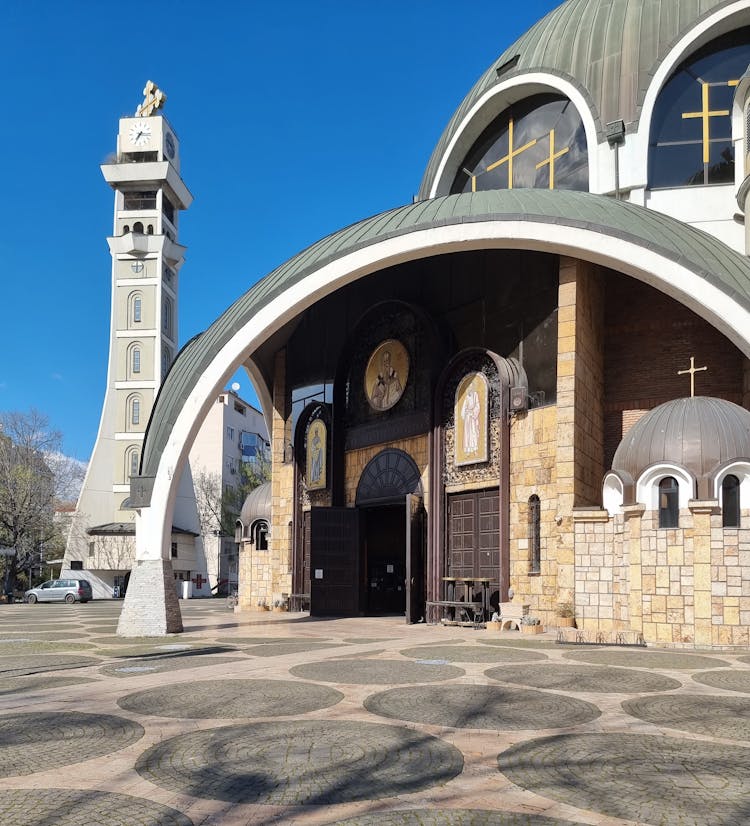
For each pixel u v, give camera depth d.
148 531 18.41
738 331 15.89
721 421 15.15
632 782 5.95
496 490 20.06
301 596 26.45
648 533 15.34
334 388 25.95
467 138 26.33
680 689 9.98
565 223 17.36
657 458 15.31
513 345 20.33
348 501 25.39
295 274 18.77
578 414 18.39
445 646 15.12
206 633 18.41
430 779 6.02
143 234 63.06
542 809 5.35
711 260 16.73
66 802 5.48
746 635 14.30
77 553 58.69
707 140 21.94
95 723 7.96
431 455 21.64
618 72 22.91
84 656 13.80
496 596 19.77
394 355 23.95
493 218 17.83
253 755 6.69
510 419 19.80
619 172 22.17
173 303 66.31
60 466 59.41
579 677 10.98
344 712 8.48
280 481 28.62
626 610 15.99
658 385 19.59
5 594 51.50
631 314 20.17
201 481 65.56
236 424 74.12
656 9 23.41
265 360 29.19
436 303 23.02
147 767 6.34
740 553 14.50
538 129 24.81
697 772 6.21
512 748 6.95
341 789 5.78
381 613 26.11
